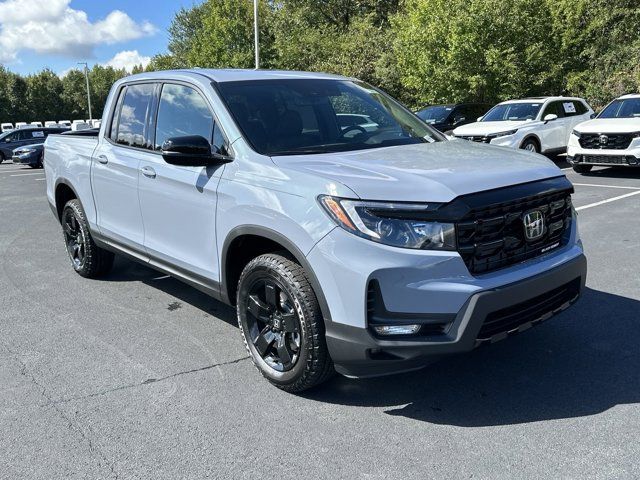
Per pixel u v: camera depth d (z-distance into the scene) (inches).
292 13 1534.2
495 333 116.5
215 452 112.7
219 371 147.0
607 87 865.5
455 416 123.4
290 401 131.5
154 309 192.9
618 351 151.2
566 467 104.5
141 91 182.9
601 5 914.1
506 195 118.1
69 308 195.3
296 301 124.0
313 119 156.6
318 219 117.0
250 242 142.3
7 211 409.1
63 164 220.7
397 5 1529.3
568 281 128.6
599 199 361.7
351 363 117.5
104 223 199.2
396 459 108.8
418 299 110.7
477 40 814.5
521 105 561.9
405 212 110.9
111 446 115.4
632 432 114.7
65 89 3339.1
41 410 129.5
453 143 157.5
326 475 104.7
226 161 143.1
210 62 1435.8
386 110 175.3
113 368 149.6
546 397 129.8
